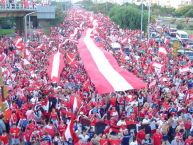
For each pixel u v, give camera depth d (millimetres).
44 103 21125
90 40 37219
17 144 17953
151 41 59656
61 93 23656
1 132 18703
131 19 82188
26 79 28172
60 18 96750
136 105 21062
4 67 31625
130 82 17453
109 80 17656
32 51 44781
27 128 17422
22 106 20984
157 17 125062
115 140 15195
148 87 26312
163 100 22812
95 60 22969
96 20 93312
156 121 18094
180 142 16344
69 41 54281
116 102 21406
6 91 22203
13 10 66438
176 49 46469
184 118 19078
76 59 38312
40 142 16094
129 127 17234
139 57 42844
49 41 56781
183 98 23797
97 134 16422
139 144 16391
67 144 15883
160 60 40438
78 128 16922
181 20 111375
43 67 35156
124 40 54500
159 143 16328
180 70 33906
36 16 88438
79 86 27281
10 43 52562
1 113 19656
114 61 23359
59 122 18453
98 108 20172
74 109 20781
